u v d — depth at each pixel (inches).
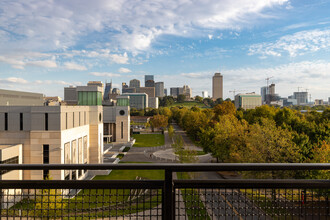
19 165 89.1
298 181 91.6
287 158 831.1
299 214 91.6
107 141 2768.2
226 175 1282.0
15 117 1060.5
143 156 2017.7
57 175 1043.3
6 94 1715.1
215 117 2898.6
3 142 1058.1
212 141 1482.5
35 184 94.3
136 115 6584.6
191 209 90.7
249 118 2226.9
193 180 90.8
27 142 1056.2
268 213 90.2
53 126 1062.4
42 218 95.3
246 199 91.4
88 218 92.7
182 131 4239.7
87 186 93.4
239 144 1197.7
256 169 88.7
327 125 1122.7
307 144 911.0
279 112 1763.0
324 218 90.9
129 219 91.9
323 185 92.0
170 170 88.4
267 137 873.5
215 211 90.2
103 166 87.6
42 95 2124.8
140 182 91.4
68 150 1157.7
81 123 1366.9
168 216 88.4
